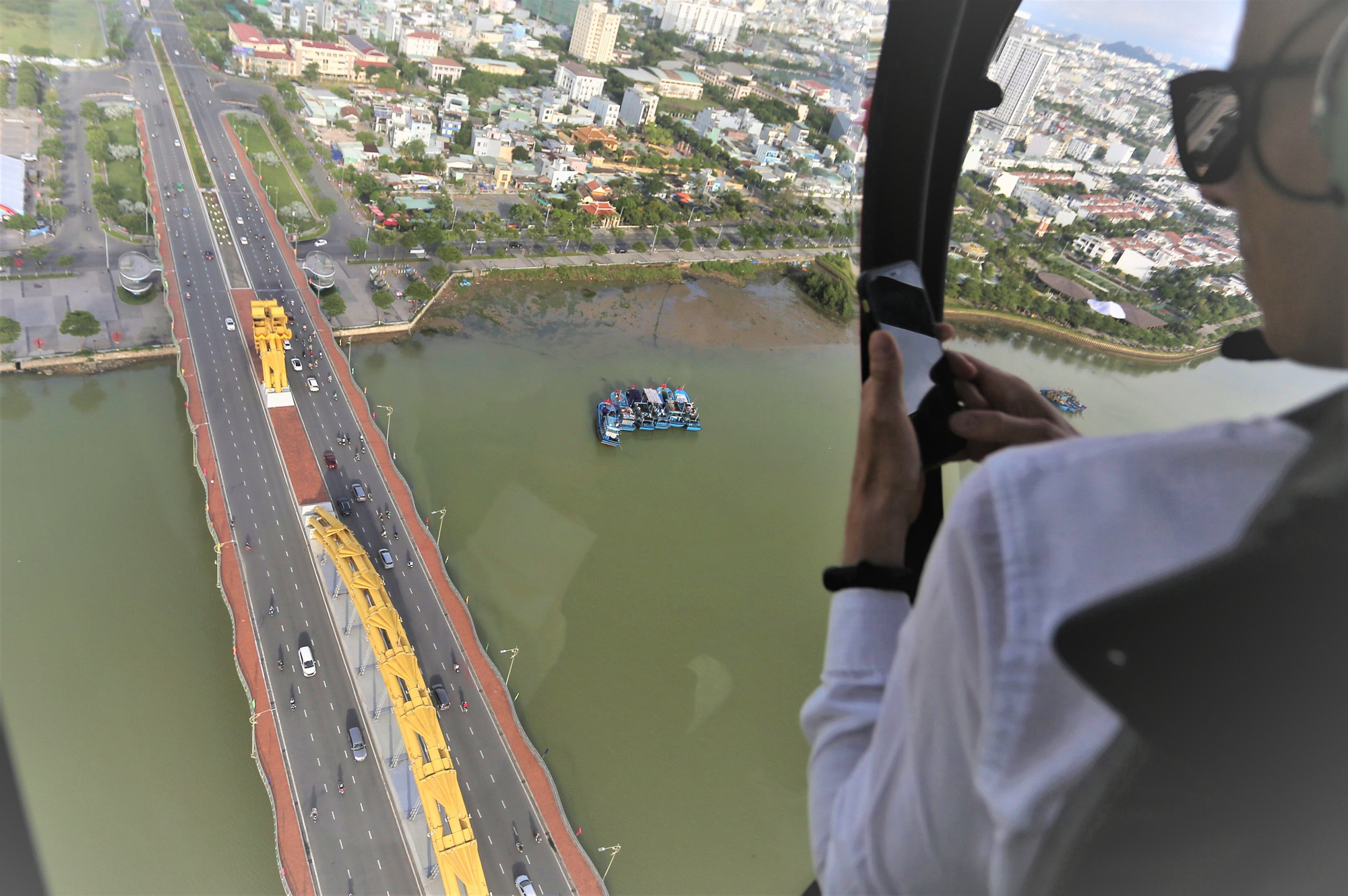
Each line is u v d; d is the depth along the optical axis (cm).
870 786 82
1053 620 54
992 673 58
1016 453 61
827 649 110
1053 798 56
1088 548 55
